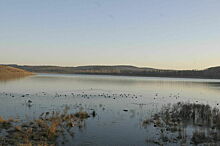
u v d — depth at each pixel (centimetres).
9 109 2819
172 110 2908
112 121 2316
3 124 1955
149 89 7244
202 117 2545
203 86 9238
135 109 3139
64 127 1989
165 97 5028
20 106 3081
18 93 4738
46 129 1834
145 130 2006
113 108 3189
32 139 1623
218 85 9962
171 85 9669
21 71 18775
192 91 6862
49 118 2269
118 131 1953
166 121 2352
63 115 2412
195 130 2008
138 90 6712
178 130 2025
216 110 2770
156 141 1706
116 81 12000
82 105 3384
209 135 1867
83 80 12038
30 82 8575
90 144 1603
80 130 1933
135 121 2342
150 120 2375
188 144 1648
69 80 11481
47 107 3080
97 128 2022
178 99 4700
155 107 3372
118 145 1609
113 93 5509
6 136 1642
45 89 5906
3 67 17162
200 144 1650
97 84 8906
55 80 10912
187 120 2428
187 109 2723
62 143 1589
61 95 4622
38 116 2417
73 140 1664
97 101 3916
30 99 3853
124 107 3316
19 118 2281
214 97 5203
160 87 8312
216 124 2212
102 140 1700
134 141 1705
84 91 5741
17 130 1795
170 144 1650
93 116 2541
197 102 4234
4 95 4300
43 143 1549
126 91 6228
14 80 9588
